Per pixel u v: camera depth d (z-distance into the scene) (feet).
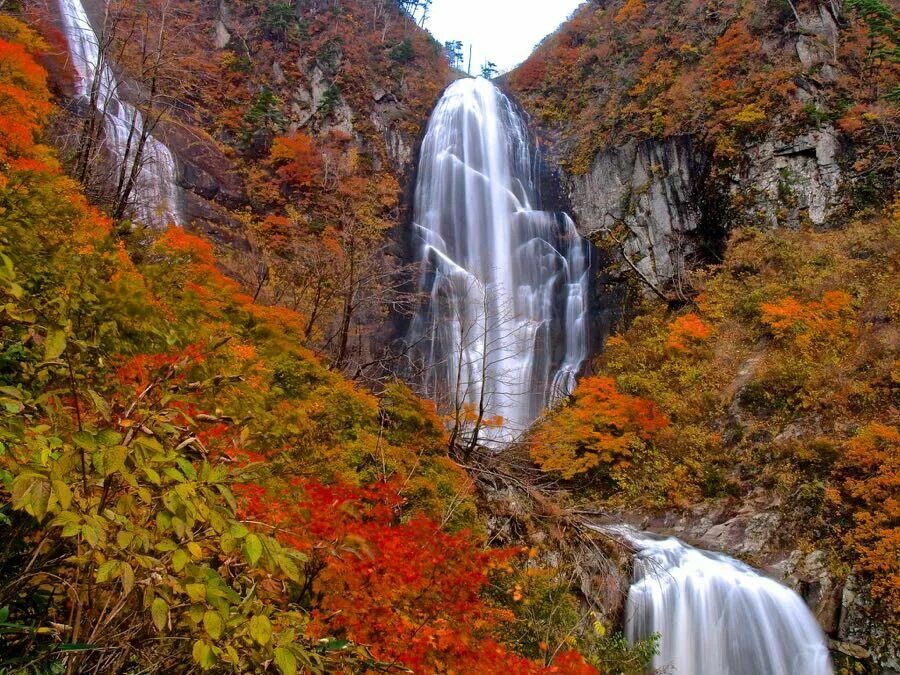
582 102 109.19
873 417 43.16
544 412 60.85
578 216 94.79
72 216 12.81
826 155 73.56
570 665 18.37
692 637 33.58
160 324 9.18
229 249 62.49
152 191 58.90
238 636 6.52
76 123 47.42
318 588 12.76
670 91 90.38
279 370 29.14
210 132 85.92
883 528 35.91
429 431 37.22
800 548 38.88
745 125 79.51
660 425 52.29
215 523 6.34
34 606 7.09
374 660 9.56
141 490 6.04
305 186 84.38
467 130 97.40
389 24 131.85
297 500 13.14
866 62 78.89
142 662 7.14
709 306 67.36
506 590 25.91
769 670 33.30
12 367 7.26
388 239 86.89
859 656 32.35
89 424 6.37
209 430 8.60
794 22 84.53
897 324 48.26
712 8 97.25
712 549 41.70
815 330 52.49
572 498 49.60
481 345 77.66
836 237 65.98
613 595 33.17
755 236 73.15
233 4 109.60
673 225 83.35
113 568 5.72
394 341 75.20
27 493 5.41
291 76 102.32
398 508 25.52
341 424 29.96
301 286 55.21
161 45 49.49
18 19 52.90
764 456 46.32
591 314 86.07
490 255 89.15
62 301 7.91
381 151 98.32
